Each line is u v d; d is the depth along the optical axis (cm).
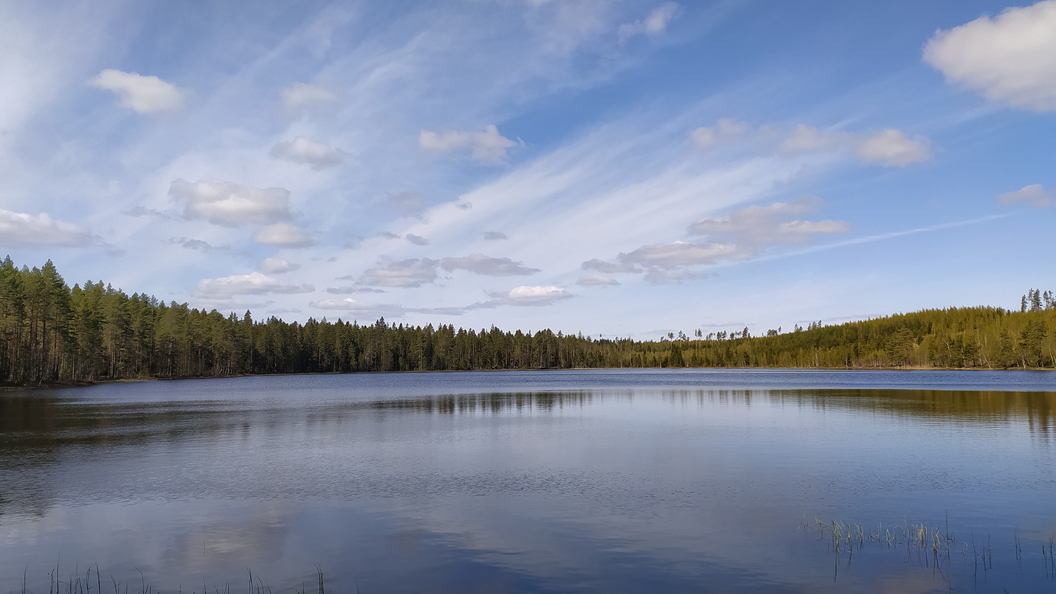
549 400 6319
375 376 16600
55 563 1428
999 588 1255
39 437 3478
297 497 2017
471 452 2905
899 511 1816
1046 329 16125
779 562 1402
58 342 9825
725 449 2945
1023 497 1969
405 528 1669
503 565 1390
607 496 2011
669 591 1241
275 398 6888
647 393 7419
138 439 3384
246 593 1252
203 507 1900
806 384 9644
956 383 9369
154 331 13400
